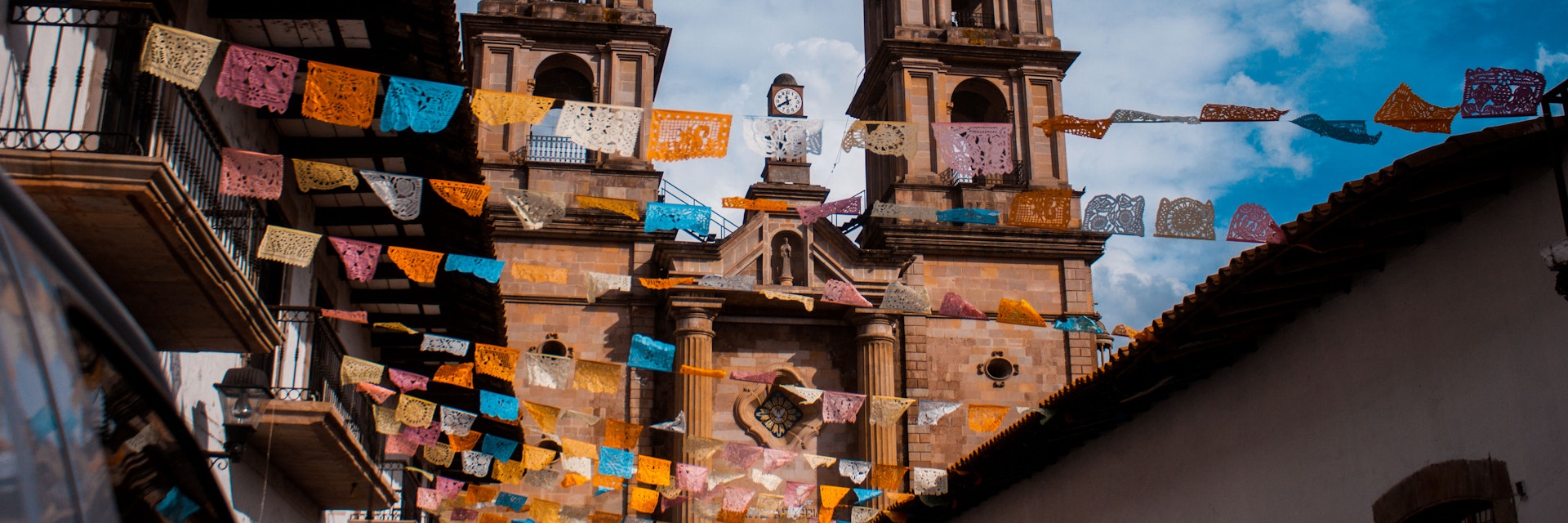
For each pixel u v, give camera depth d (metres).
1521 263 10.15
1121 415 16.97
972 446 37.81
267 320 11.60
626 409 37.12
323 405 15.16
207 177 13.03
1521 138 9.80
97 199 9.09
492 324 21.61
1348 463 12.42
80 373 2.01
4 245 1.80
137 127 11.13
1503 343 10.33
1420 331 11.45
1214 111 9.53
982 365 38.75
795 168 40.16
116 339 2.15
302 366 17.73
